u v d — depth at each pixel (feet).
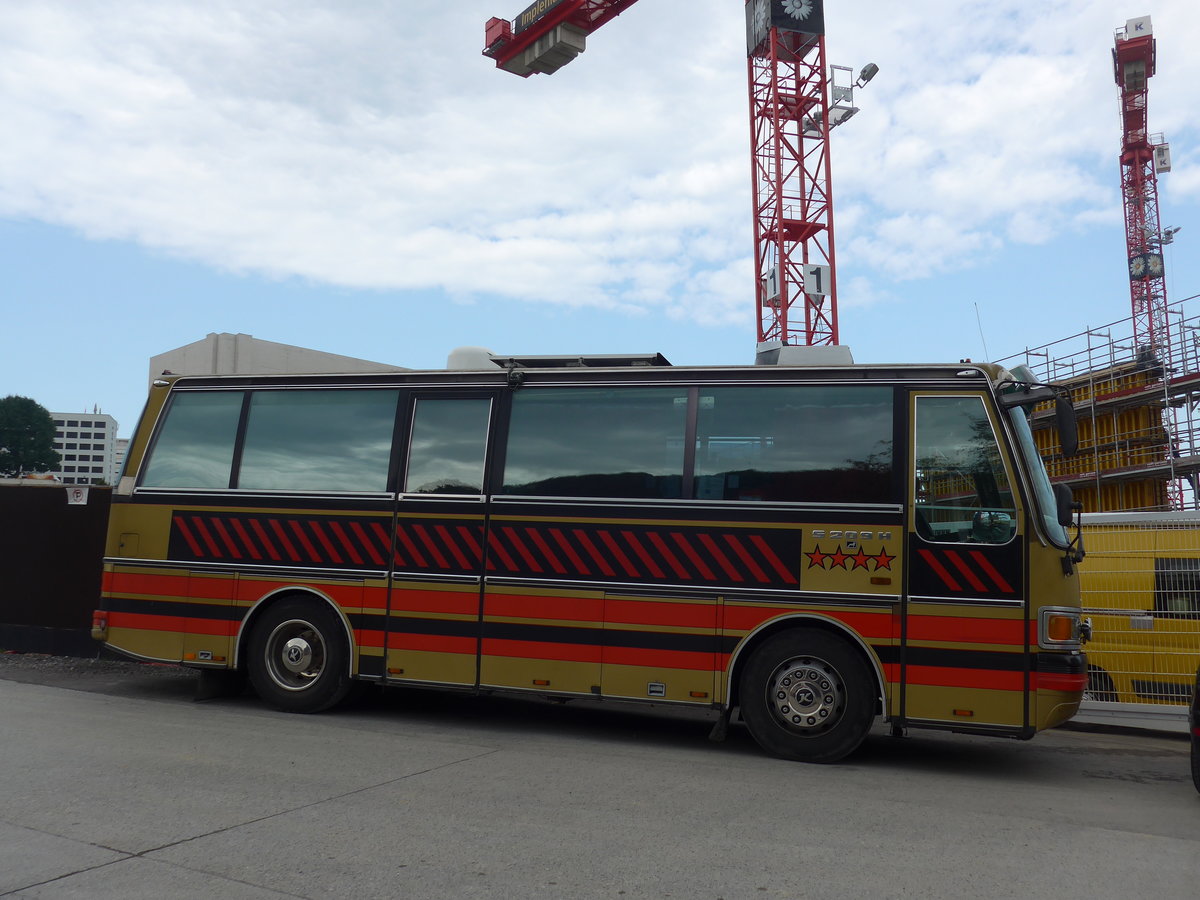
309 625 29.07
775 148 139.13
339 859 15.19
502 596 27.07
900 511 24.34
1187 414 78.79
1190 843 17.43
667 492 26.14
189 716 27.96
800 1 138.72
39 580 40.22
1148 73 207.82
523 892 13.89
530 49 127.24
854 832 17.48
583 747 25.40
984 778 23.35
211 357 57.57
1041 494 24.64
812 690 24.29
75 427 448.65
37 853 15.35
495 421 28.09
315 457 29.78
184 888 13.88
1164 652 30.83
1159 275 203.51
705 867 15.19
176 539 30.71
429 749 24.20
